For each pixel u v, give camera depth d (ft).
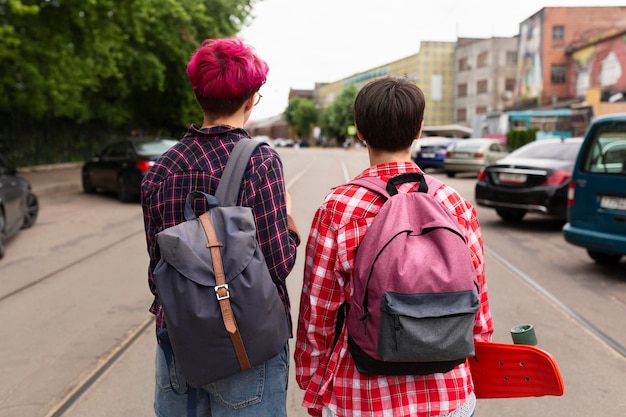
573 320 14.66
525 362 5.07
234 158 5.25
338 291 4.96
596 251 20.71
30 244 25.25
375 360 4.48
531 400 10.40
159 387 5.53
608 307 15.79
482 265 5.18
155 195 5.37
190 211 5.08
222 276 4.65
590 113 95.30
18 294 17.28
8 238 26.68
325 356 5.15
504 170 28.89
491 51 206.69
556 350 12.64
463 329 4.29
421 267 4.31
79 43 49.37
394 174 5.12
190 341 4.65
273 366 5.26
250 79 5.42
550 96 165.48
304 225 29.17
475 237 5.12
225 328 4.61
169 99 87.61
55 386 10.89
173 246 4.67
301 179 61.41
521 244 25.39
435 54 228.43
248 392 5.11
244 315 4.65
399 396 4.75
